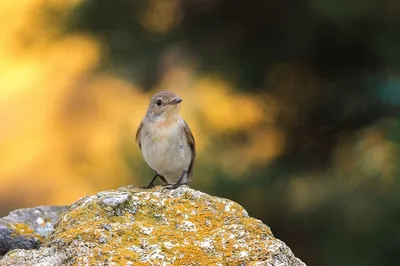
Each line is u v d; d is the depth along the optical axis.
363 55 15.08
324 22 14.27
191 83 15.68
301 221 14.34
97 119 17.84
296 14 14.77
